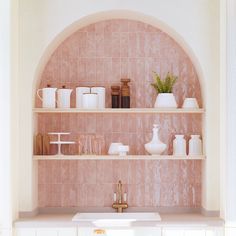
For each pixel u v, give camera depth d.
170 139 4.46
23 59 4.16
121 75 4.48
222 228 3.85
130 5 4.18
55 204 4.42
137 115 4.48
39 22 4.18
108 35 4.49
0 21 3.84
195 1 4.19
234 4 3.86
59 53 4.48
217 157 4.14
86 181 4.45
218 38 4.18
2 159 3.80
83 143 4.28
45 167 4.45
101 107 4.30
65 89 4.27
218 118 4.15
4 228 3.78
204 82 4.20
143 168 4.45
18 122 4.10
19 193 4.12
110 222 3.86
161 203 4.42
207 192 4.14
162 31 4.46
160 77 4.47
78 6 4.19
